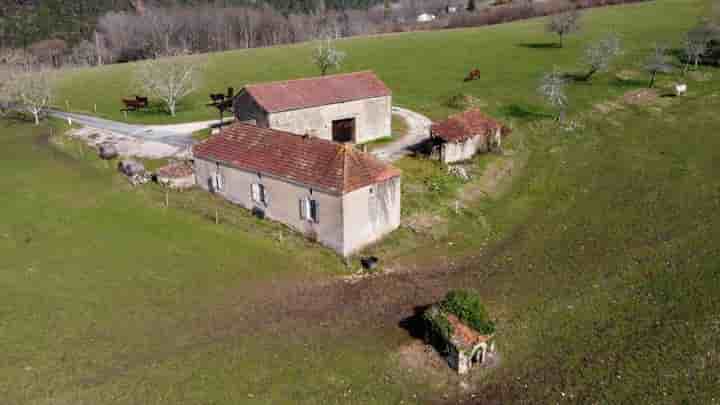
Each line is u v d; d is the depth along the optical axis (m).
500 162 47.44
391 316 25.80
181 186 40.12
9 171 44.44
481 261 31.67
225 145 38.31
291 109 46.50
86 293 26.19
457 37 101.00
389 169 33.84
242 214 36.25
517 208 39.00
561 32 89.06
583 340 23.58
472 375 21.80
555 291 27.69
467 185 42.19
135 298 26.05
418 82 74.12
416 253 32.66
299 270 29.80
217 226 34.34
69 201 37.62
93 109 64.94
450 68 80.38
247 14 142.50
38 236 32.06
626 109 61.12
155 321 24.38
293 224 34.06
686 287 27.17
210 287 27.48
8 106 61.81
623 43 85.50
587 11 114.25
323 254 31.61
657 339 23.23
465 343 21.62
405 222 35.88
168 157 46.34
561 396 20.34
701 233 32.94
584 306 26.11
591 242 32.97
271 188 34.56
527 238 34.31
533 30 103.06
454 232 35.34
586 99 63.94
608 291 27.31
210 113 61.72
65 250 30.42
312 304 26.67
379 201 33.09
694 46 72.62
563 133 54.53
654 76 70.44
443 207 38.28
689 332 23.55
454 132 46.00
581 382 21.00
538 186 42.41
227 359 22.00
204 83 76.75
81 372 20.67
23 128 57.59
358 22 147.38
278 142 36.03
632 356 22.27
